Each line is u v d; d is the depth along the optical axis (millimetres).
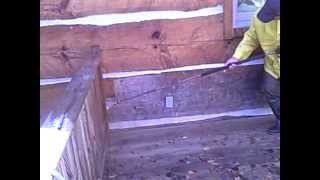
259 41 3191
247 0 3359
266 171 2928
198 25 3404
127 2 3291
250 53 3297
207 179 2859
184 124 3736
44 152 1527
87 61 2996
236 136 3482
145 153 3277
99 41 3373
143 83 3557
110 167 3084
